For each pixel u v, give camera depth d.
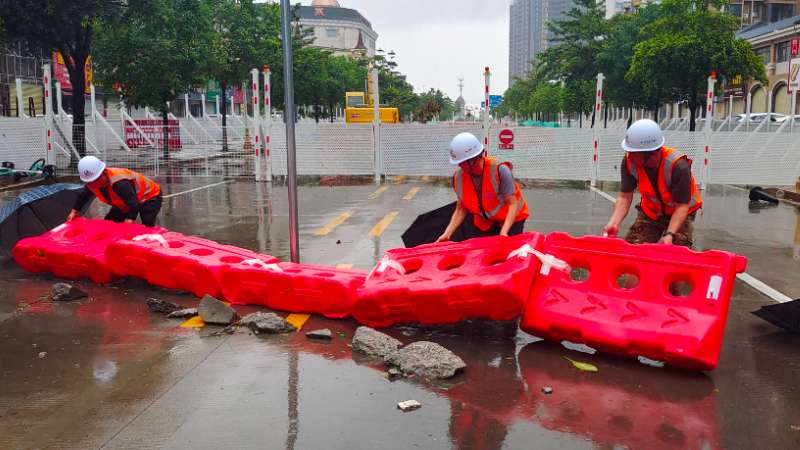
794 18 46.66
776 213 12.30
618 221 5.25
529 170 18.08
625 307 4.56
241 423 3.55
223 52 33.19
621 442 3.35
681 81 27.00
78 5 19.61
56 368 4.34
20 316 5.49
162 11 23.41
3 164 19.67
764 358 4.59
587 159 17.55
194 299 6.03
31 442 3.35
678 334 4.25
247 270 5.69
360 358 4.53
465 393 3.95
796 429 3.51
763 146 17.16
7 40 19.77
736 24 26.36
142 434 3.43
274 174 19.62
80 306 5.79
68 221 7.14
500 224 5.67
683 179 4.77
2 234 7.41
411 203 13.38
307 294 5.45
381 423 3.55
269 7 39.12
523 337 5.01
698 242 9.24
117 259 6.35
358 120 29.62
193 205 13.05
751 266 7.67
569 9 35.53
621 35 32.81
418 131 18.38
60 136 21.64
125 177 7.04
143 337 4.95
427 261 5.39
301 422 3.56
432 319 5.00
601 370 4.33
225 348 4.71
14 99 40.66
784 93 45.09
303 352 4.64
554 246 4.97
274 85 38.06
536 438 3.39
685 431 3.48
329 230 10.00
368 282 5.25
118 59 25.92
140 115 48.00
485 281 4.69
